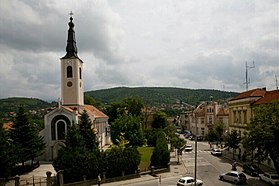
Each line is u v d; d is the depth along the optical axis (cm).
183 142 6206
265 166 5312
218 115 10956
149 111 13012
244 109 6188
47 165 5619
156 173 5038
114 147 5347
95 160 4409
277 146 3969
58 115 6119
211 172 5156
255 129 4019
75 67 6975
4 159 4181
